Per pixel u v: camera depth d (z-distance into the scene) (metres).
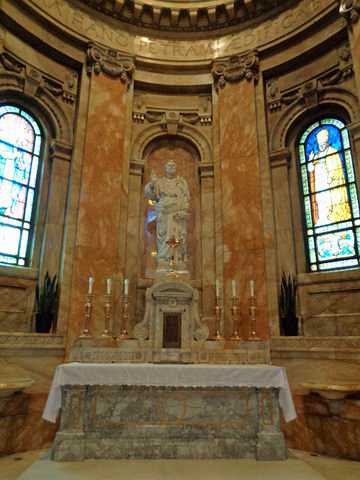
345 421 5.90
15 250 8.02
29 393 6.46
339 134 8.72
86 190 8.36
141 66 10.27
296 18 9.39
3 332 6.93
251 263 8.28
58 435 5.21
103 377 5.36
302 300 8.09
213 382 5.45
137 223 9.26
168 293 6.63
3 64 8.24
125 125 9.34
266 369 5.54
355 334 7.35
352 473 5.11
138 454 5.24
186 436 5.41
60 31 9.02
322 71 9.00
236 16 10.27
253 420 5.54
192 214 9.65
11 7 8.23
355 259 7.86
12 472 5.10
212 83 10.20
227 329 8.09
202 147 9.98
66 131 8.98
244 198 8.73
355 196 8.16
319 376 6.65
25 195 8.41
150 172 9.97
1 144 8.25
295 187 9.02
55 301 7.59
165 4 10.31
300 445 6.36
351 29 7.91
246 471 4.75
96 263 8.04
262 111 9.37
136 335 6.45
